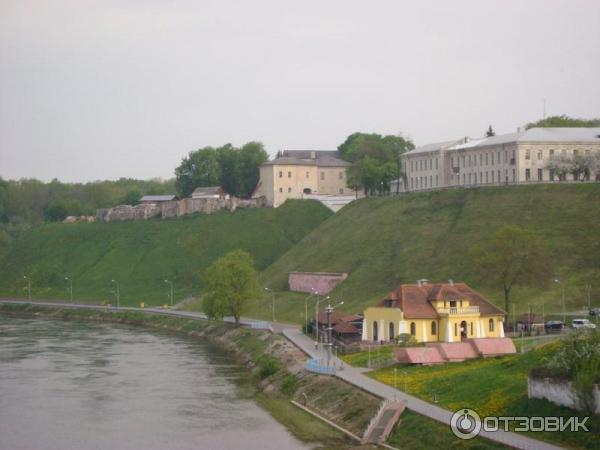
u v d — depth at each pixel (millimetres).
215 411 152125
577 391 112438
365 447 123688
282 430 138375
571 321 196500
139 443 133125
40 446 132500
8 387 174125
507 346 159250
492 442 110250
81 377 184500
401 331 184375
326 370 160750
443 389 137750
